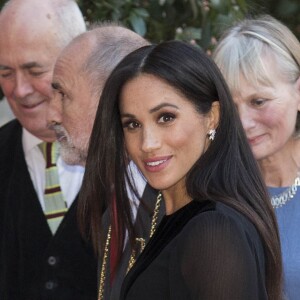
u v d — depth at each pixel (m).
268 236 7.36
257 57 9.91
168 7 12.85
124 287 7.54
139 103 7.38
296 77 10.08
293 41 10.11
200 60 7.43
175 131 7.36
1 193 10.85
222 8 12.50
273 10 14.70
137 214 8.41
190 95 7.37
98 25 10.95
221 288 6.90
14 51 10.88
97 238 8.55
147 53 7.45
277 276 7.52
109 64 9.69
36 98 10.86
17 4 10.99
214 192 7.33
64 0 11.05
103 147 8.07
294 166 10.35
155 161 7.45
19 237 10.62
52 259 10.43
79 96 9.73
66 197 10.67
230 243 6.98
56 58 10.88
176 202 7.65
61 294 10.35
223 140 7.49
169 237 7.36
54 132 10.30
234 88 9.98
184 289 7.09
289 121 10.05
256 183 7.54
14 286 10.56
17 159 10.90
